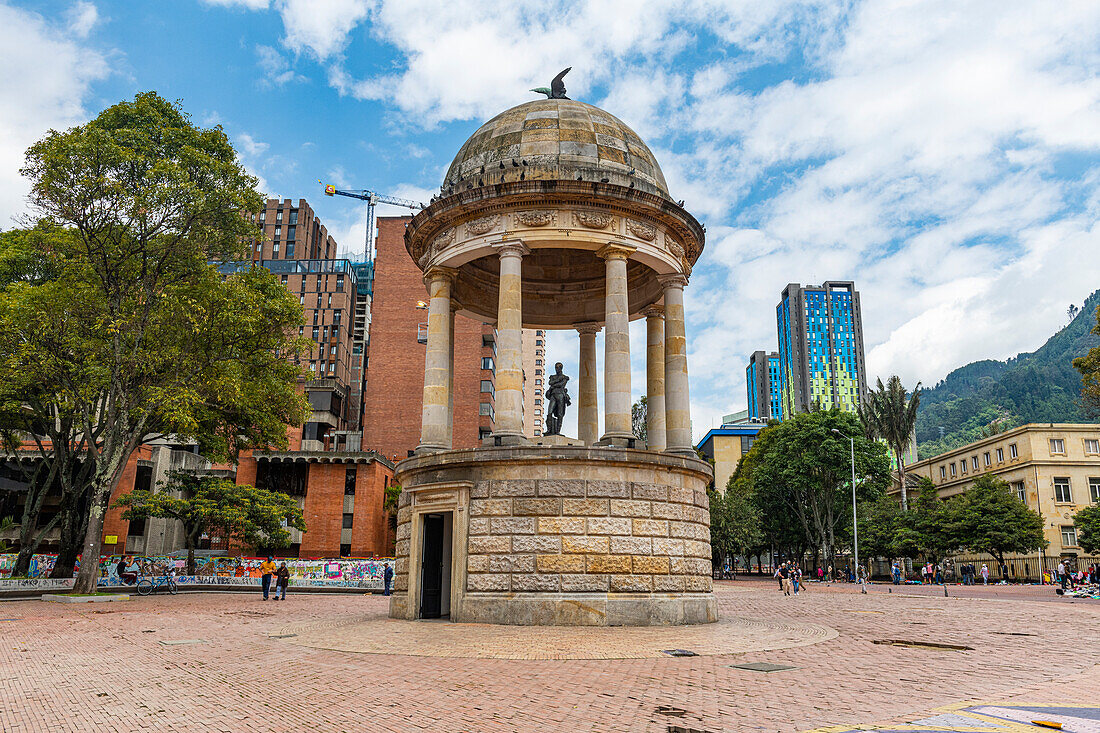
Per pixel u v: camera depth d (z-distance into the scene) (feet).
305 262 417.90
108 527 217.97
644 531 72.02
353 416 412.16
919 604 117.70
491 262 98.32
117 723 30.68
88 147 108.58
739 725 29.37
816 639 60.34
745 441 423.23
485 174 82.74
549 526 70.08
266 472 234.17
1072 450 263.49
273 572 171.32
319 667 44.55
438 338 84.79
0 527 155.84
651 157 90.43
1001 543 222.69
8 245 132.46
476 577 71.05
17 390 123.85
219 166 118.73
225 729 29.60
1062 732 27.40
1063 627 75.61
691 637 59.88
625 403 76.89
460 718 31.01
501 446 74.08
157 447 237.66
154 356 115.55
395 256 341.21
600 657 47.85
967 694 36.19
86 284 113.80
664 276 87.92
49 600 112.57
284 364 133.49
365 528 230.48
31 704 34.53
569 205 79.82
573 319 102.53
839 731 27.81
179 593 144.66
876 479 234.99
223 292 117.60
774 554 343.26
